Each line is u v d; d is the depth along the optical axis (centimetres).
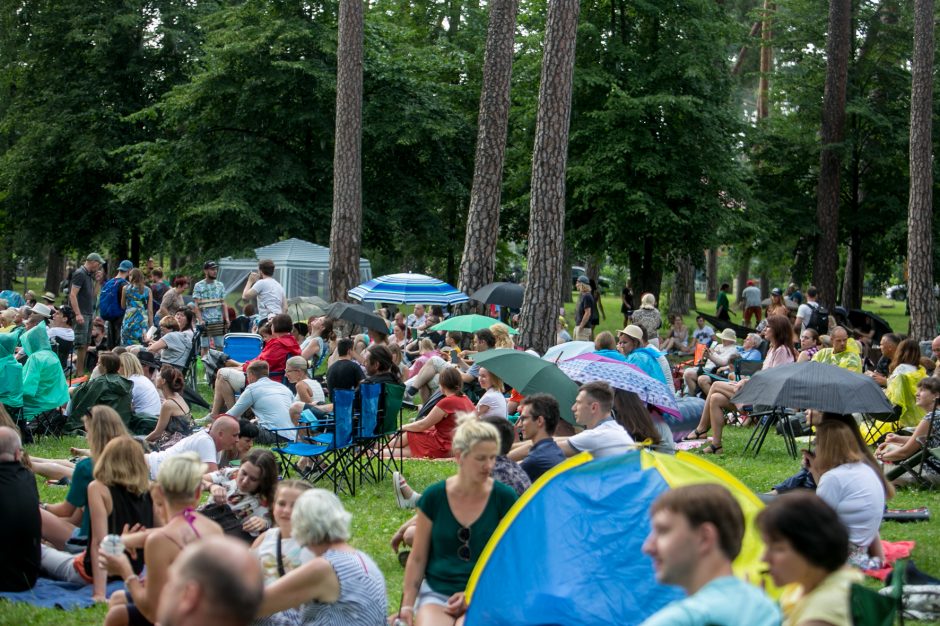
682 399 1480
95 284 2392
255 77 3275
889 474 1142
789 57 3688
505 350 1141
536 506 585
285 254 2634
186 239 3478
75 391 1364
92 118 3734
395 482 1024
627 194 3064
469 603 575
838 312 2583
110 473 720
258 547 604
